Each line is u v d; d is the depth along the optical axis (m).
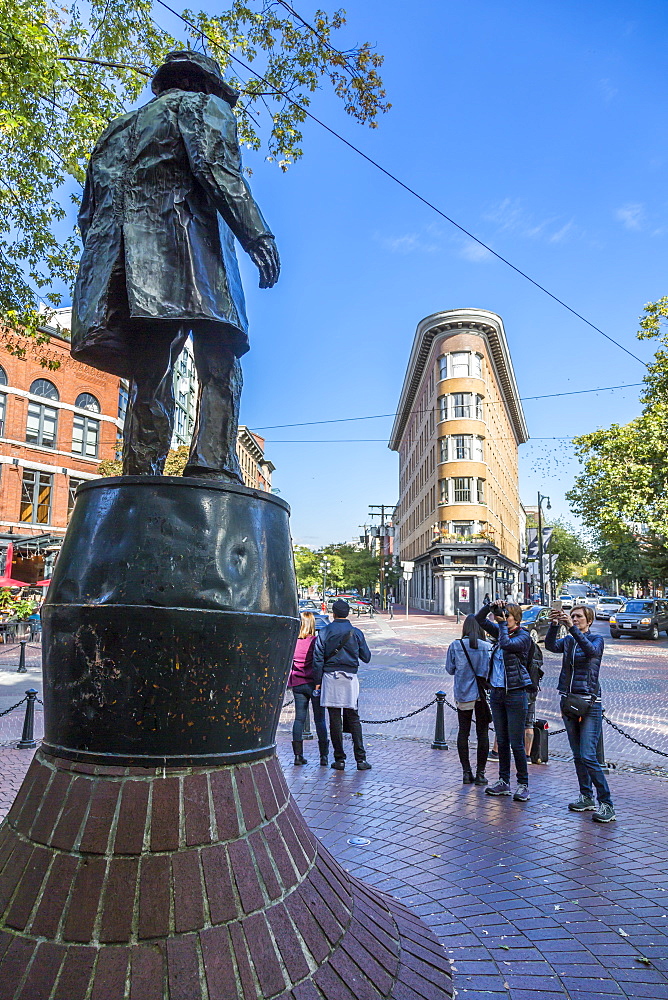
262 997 2.10
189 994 2.01
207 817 2.29
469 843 5.00
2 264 8.93
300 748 7.49
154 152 2.89
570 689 5.88
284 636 2.71
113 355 3.06
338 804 5.95
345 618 7.43
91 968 2.01
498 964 3.19
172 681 2.30
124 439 3.11
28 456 31.22
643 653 21.52
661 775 7.36
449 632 29.59
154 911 2.11
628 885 4.22
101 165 3.07
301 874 2.54
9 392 30.53
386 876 4.34
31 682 14.07
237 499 2.64
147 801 2.24
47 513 32.25
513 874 4.39
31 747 7.96
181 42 8.76
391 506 106.88
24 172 8.58
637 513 23.45
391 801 6.06
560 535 67.75
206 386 3.06
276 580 2.73
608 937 3.51
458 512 42.97
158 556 2.39
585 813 5.82
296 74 8.32
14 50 7.07
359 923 2.70
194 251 2.87
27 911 2.14
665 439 23.28
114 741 2.31
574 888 4.17
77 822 2.24
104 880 2.14
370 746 8.50
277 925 2.29
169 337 2.97
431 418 49.09
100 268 2.94
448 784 6.70
